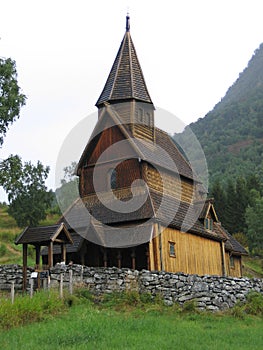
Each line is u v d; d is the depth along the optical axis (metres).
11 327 19.05
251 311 24.58
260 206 76.25
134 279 25.34
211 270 36.03
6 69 36.78
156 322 20.59
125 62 37.47
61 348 15.95
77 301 23.09
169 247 31.22
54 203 79.69
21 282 26.72
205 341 17.75
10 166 37.06
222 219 84.69
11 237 59.91
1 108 35.56
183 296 24.44
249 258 71.25
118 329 18.91
